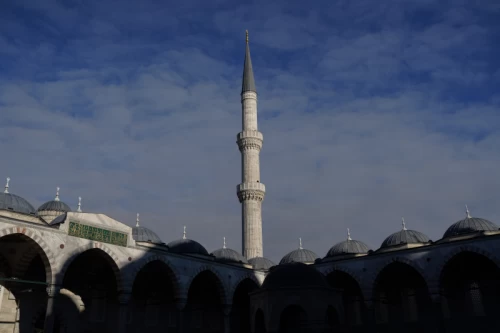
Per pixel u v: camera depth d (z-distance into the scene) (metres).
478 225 51.19
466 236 46.22
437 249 45.75
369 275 50.38
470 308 49.75
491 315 48.19
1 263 40.22
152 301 53.19
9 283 40.31
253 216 65.81
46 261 35.69
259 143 70.38
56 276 35.72
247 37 80.69
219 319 58.88
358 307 57.47
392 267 52.66
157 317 53.34
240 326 60.53
